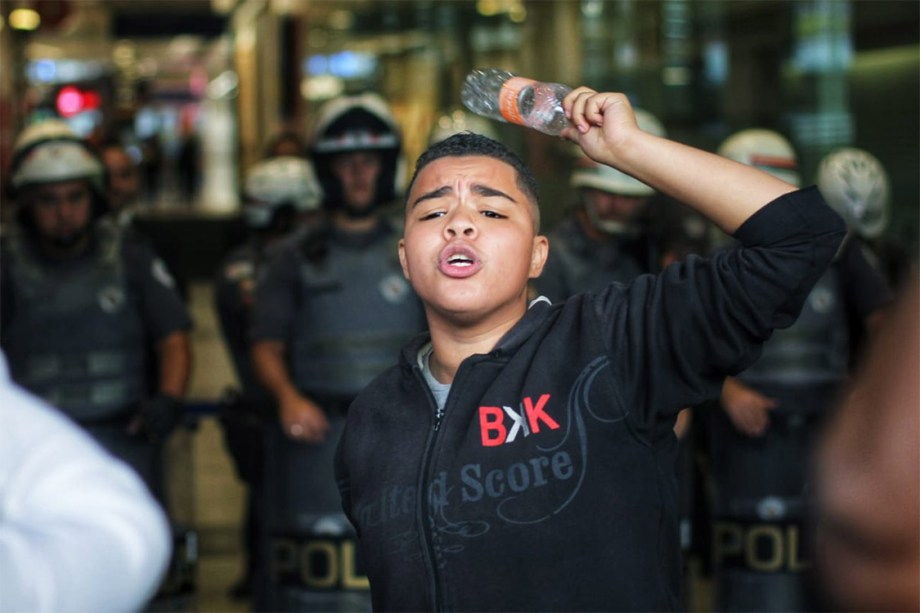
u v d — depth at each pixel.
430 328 2.14
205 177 32.88
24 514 1.04
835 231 1.93
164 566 1.08
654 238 4.70
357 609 4.50
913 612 0.86
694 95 14.30
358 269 4.52
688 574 4.71
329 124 4.52
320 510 4.50
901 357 0.87
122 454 4.46
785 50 13.59
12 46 11.73
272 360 4.55
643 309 2.02
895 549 0.86
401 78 14.88
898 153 12.45
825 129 13.16
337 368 4.50
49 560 0.99
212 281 17.42
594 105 2.03
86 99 11.48
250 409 5.01
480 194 2.08
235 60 21.89
